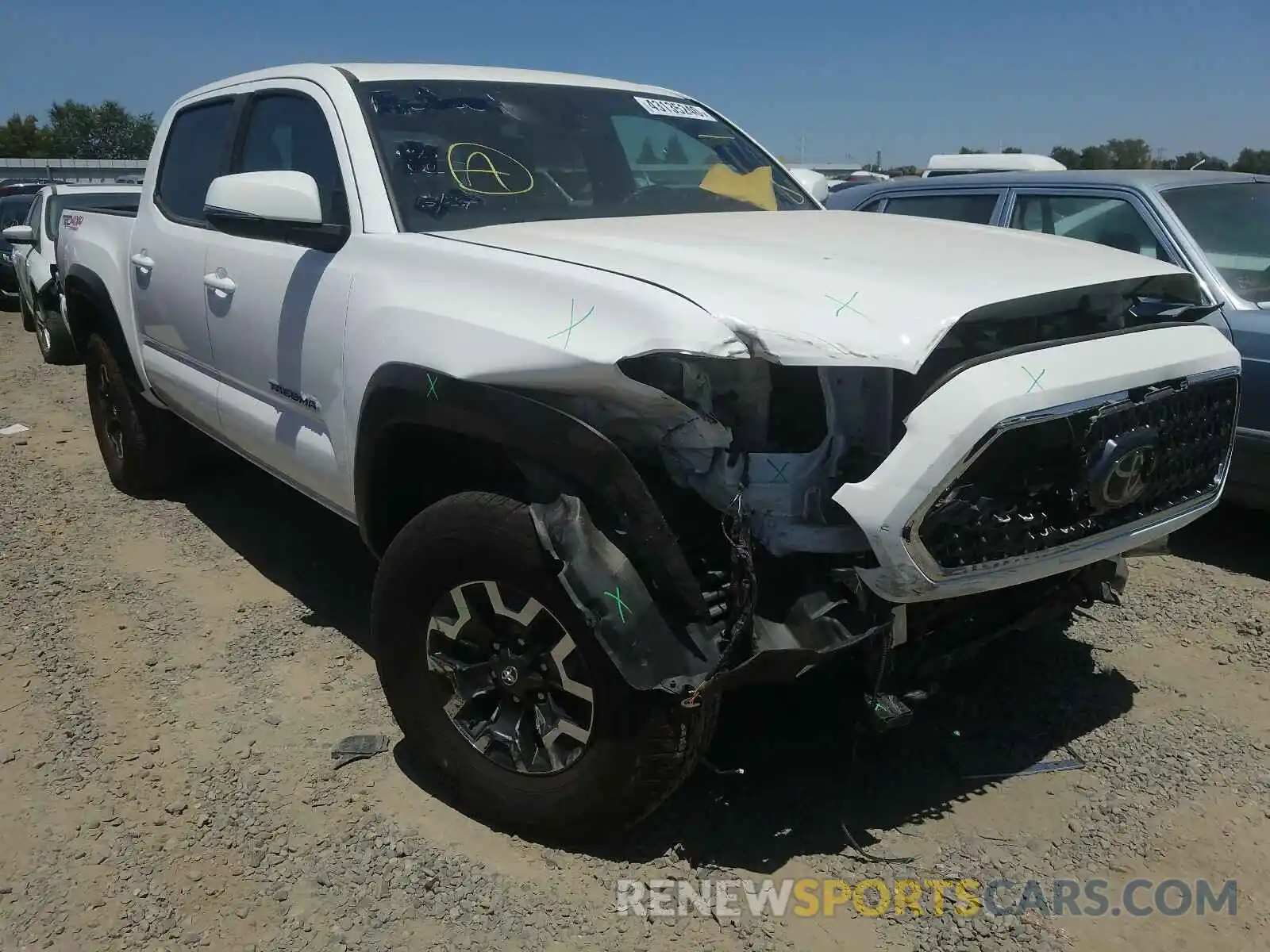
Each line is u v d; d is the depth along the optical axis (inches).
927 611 99.1
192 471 218.2
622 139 152.1
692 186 153.9
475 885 101.0
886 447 89.6
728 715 128.5
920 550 87.2
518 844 106.9
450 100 140.8
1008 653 147.1
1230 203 202.5
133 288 188.4
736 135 173.5
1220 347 109.5
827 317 87.5
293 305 131.1
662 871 102.8
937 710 131.3
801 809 112.0
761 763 119.5
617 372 89.7
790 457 90.6
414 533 106.5
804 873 102.7
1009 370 89.5
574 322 94.6
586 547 92.0
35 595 168.7
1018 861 104.5
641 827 109.2
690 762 97.5
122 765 121.3
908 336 85.3
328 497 134.0
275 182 123.0
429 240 116.1
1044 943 93.7
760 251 105.6
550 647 101.0
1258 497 177.6
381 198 124.3
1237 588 170.7
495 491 104.2
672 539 90.9
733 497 90.7
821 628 89.2
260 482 227.9
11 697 136.9
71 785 117.6
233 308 146.8
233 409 153.3
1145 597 166.9
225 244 151.6
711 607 92.7
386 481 118.6
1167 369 101.0
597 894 99.8
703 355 85.9
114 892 100.7
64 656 147.6
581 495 94.3
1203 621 158.1
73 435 280.4
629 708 94.2
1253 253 192.5
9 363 401.7
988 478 90.7
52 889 101.3
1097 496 96.4
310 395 129.7
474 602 104.7
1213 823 109.9
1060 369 92.3
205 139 171.6
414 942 94.3
